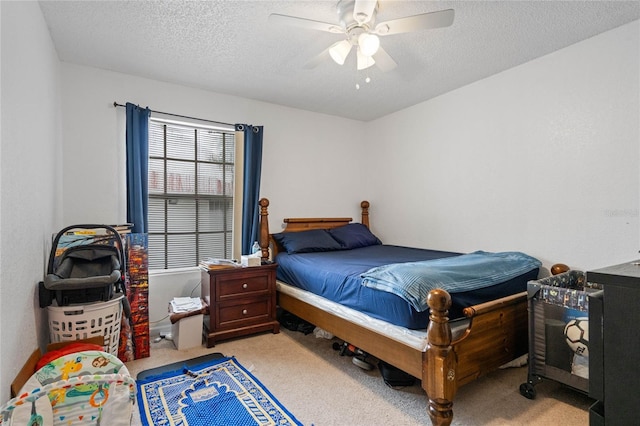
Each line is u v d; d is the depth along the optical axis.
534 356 1.98
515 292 2.30
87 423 1.26
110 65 2.77
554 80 2.59
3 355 1.29
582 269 2.46
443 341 1.58
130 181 2.84
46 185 2.09
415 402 1.94
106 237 2.50
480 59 2.70
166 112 3.12
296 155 3.93
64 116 2.68
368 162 4.49
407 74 2.98
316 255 3.29
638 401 0.76
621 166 2.26
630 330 0.77
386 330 1.91
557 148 2.59
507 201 2.93
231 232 3.55
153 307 3.06
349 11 1.86
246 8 2.00
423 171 3.72
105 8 1.99
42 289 1.84
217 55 2.61
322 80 3.10
